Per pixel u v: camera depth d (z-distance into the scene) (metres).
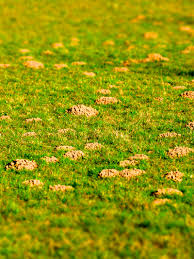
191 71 31.48
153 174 13.66
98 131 18.27
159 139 17.33
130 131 18.47
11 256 8.47
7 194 12.04
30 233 9.50
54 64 34.81
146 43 45.28
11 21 61.66
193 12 66.94
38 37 49.94
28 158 15.24
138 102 23.28
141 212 10.65
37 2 75.56
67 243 9.00
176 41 46.50
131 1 77.94
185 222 9.99
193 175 13.43
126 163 14.62
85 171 14.05
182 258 8.38
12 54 39.47
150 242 9.03
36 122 19.69
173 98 23.91
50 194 12.05
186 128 18.52
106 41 46.84
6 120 19.89
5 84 27.34
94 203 11.39
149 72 32.06
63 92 25.45
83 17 65.19
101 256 8.45
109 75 30.56
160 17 64.38
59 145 16.72
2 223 10.07
